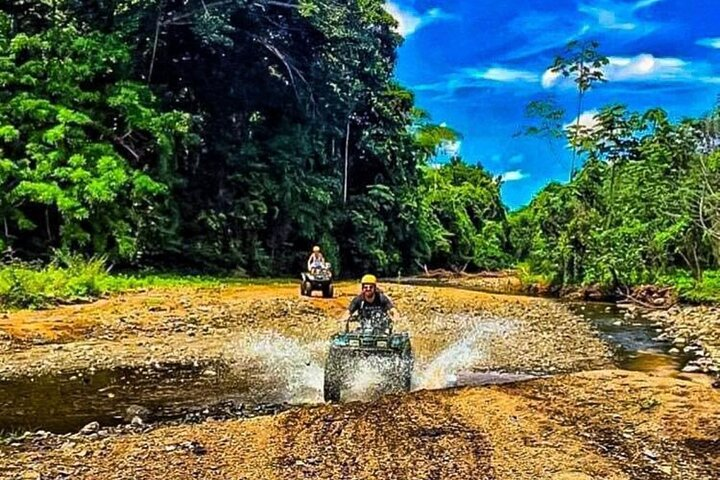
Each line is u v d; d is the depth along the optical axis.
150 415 8.48
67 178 23.48
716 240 25.58
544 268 31.06
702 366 12.09
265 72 32.56
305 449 6.71
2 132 22.55
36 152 23.41
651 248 27.02
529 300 24.67
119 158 24.91
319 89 34.03
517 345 14.24
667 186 28.52
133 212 25.52
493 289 32.47
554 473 6.12
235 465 6.24
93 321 14.98
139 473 6.00
